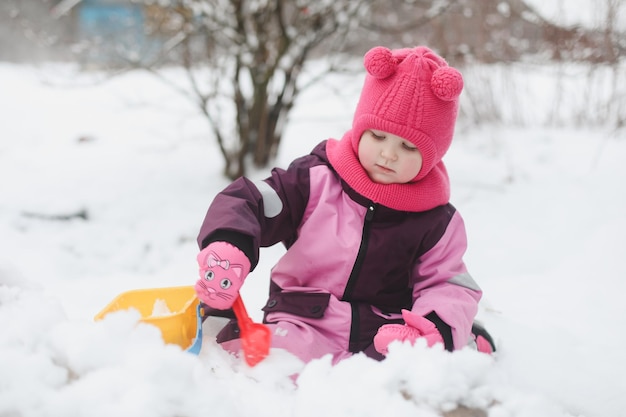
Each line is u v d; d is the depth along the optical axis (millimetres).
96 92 6461
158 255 3373
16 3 5117
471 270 3186
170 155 4672
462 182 4238
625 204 3709
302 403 1343
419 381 1326
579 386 2020
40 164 4488
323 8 3844
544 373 2086
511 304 2707
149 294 1738
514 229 3590
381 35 4996
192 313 1629
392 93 1826
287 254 1986
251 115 4188
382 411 1274
